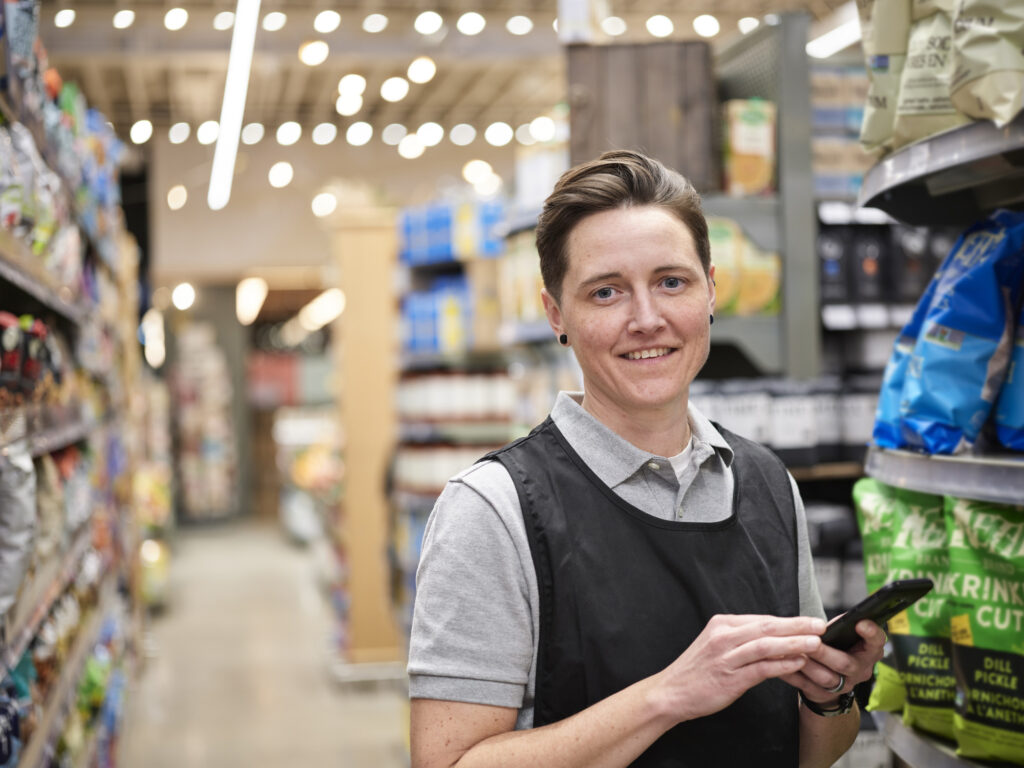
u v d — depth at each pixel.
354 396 6.76
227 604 9.66
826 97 3.43
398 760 5.23
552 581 1.39
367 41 8.98
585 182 1.43
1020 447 1.70
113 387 5.61
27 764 2.31
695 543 1.43
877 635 1.27
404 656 5.76
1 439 2.19
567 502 1.42
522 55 9.14
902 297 3.45
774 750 1.44
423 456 5.86
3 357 2.30
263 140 12.30
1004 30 1.47
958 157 1.58
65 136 3.49
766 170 3.36
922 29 1.73
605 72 3.34
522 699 1.41
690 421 1.56
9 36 2.50
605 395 1.47
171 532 12.80
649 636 1.39
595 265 1.41
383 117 11.74
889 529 1.88
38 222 2.88
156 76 9.75
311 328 19.88
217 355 16.50
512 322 4.02
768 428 3.09
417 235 5.86
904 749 1.79
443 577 1.40
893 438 1.85
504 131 11.80
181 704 6.33
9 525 2.12
